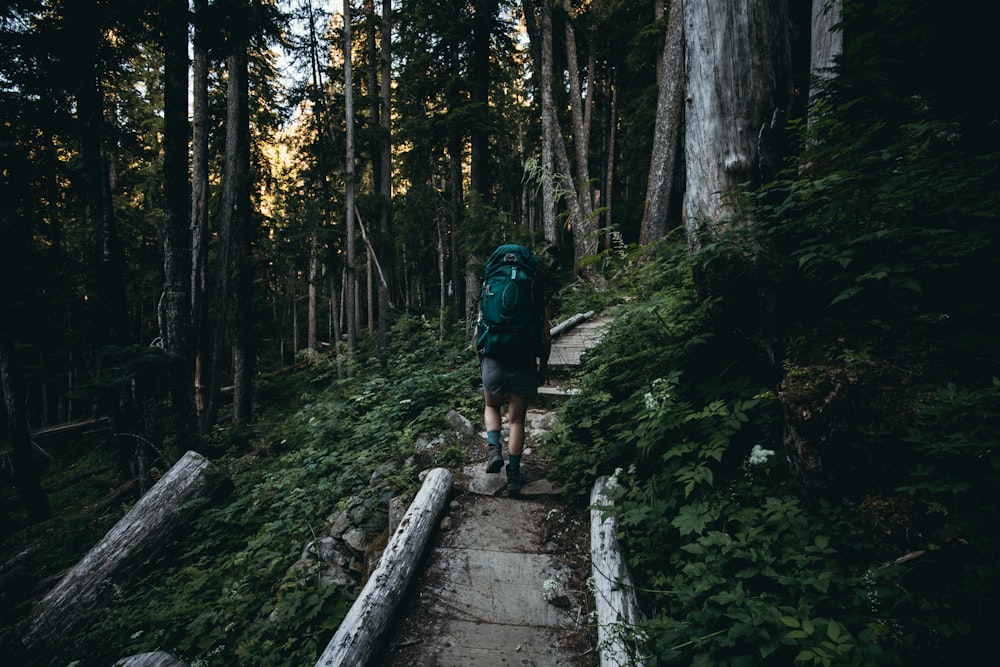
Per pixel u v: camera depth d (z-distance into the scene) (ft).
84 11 20.75
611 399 12.57
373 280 86.89
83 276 26.02
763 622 5.82
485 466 11.85
